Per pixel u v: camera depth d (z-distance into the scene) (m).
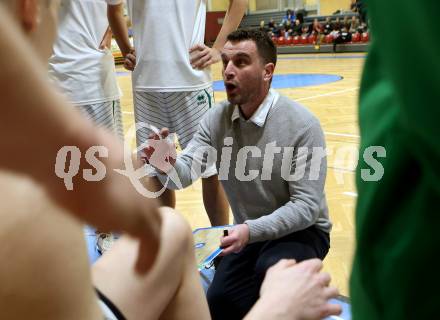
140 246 0.22
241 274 1.43
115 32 1.91
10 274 0.26
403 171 0.26
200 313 0.67
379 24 0.21
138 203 0.21
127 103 6.09
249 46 1.30
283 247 1.34
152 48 1.75
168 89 1.76
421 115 0.20
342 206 2.27
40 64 0.19
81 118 0.20
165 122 1.83
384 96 0.28
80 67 1.77
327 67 9.49
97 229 0.21
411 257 0.27
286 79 7.85
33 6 0.22
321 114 4.74
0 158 0.19
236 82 1.32
